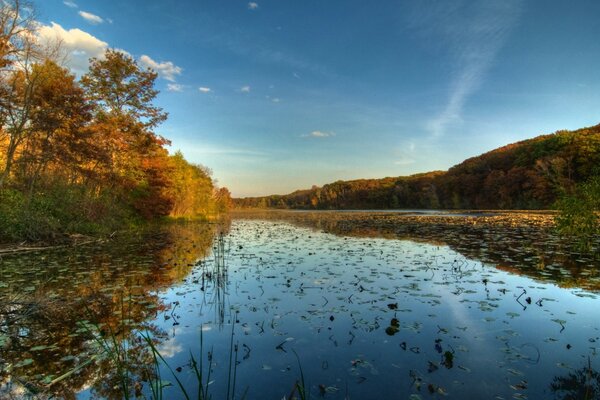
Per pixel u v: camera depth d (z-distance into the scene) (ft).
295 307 17.54
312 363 11.46
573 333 13.69
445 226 70.95
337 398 9.34
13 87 42.70
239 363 11.50
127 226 69.26
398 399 9.22
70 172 55.62
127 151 71.77
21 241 40.42
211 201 172.76
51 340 13.58
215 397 9.48
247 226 87.30
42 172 48.98
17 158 47.37
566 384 9.91
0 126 44.57
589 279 22.20
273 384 10.16
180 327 14.87
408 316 15.94
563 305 17.15
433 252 35.60
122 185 68.33
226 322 15.43
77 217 50.62
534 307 16.93
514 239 43.45
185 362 11.66
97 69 67.72
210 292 20.57
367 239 49.96
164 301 18.72
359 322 15.23
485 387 9.79
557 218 33.30
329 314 16.35
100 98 68.80
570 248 34.71
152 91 73.15
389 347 12.62
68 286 21.90
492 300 18.19
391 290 20.54
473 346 12.59
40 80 44.09
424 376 10.47
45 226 42.63
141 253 36.73
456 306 17.29
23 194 45.34
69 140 49.08
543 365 11.10
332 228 75.00
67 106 47.06
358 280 23.29
